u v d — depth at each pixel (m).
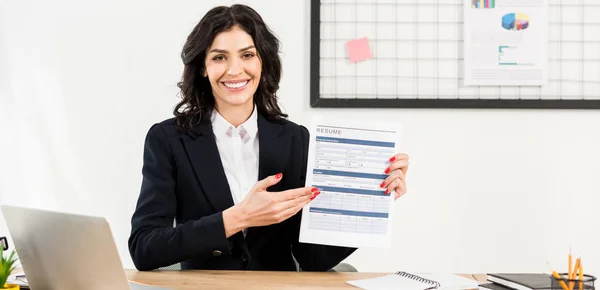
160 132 1.75
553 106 2.52
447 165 2.56
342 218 1.59
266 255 1.75
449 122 2.56
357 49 2.52
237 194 1.75
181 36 2.58
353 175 1.60
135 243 1.62
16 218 1.29
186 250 1.54
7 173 2.66
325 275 1.57
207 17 1.69
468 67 2.52
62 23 2.61
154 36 2.58
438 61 2.53
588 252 2.58
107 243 1.15
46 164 2.64
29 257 1.32
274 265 1.76
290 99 2.56
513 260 2.58
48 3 2.60
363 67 2.54
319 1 2.51
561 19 2.52
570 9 2.52
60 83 2.62
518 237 2.58
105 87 2.61
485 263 2.58
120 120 2.61
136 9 2.58
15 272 1.58
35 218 1.25
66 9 2.60
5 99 2.64
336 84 2.54
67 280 1.27
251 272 1.60
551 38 2.53
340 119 1.60
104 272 1.19
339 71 2.54
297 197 1.53
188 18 2.57
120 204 2.63
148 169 1.73
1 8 2.62
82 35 2.60
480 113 2.55
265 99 1.81
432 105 2.52
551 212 2.57
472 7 2.51
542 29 2.51
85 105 2.62
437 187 2.57
